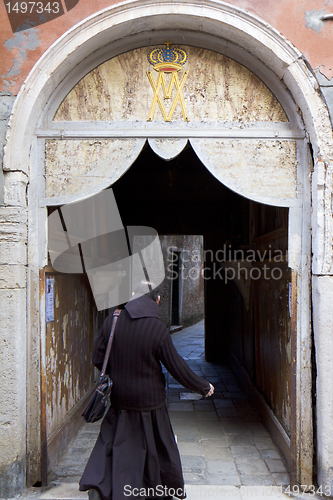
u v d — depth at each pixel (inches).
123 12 96.5
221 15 96.5
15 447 94.9
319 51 97.2
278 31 97.4
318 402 97.2
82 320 149.9
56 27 98.5
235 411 160.7
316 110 96.5
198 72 104.2
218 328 255.3
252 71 104.1
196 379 83.0
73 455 117.7
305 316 100.1
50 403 110.8
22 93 97.2
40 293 100.8
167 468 82.0
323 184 96.3
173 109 102.8
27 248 100.7
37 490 97.0
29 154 101.1
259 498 93.8
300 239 101.0
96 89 103.7
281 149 101.7
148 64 104.0
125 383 83.0
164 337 83.6
